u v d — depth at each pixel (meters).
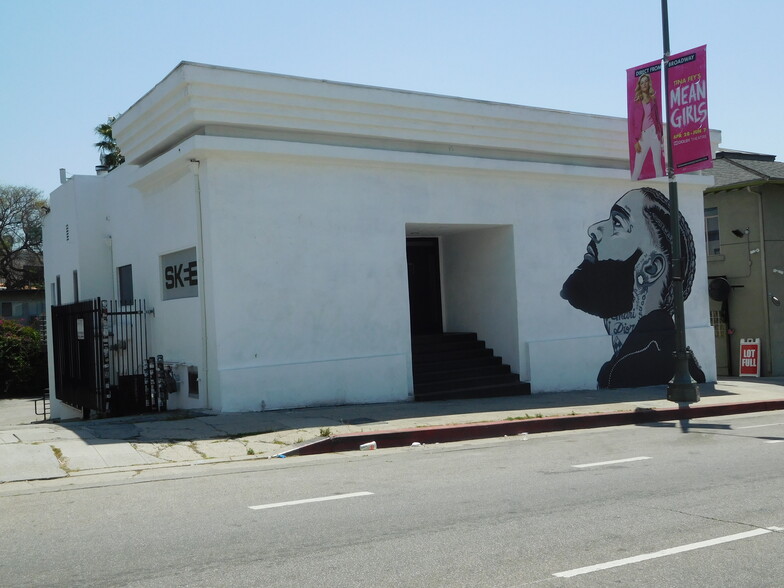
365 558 5.95
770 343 26.58
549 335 18.30
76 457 10.43
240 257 14.23
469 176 17.16
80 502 8.11
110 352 17.19
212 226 13.99
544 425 13.66
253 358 14.28
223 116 14.08
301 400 14.66
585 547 6.22
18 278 64.19
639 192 19.91
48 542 6.56
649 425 14.34
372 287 15.70
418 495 8.16
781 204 27.20
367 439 11.85
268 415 13.62
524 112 17.66
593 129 18.83
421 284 19.78
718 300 27.62
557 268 18.48
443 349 18.28
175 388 15.50
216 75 13.94
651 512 7.34
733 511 7.36
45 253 23.58
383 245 15.89
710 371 21.12
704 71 15.45
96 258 20.02
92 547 6.37
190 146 13.80
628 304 19.59
